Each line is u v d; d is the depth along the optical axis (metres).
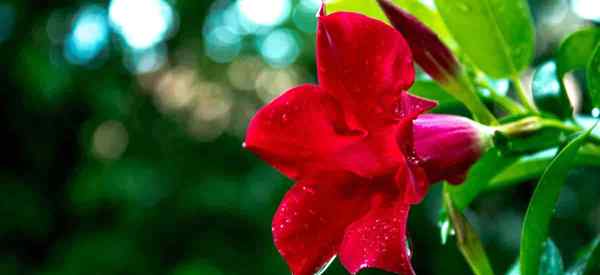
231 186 1.21
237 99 1.49
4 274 1.15
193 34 1.40
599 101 0.41
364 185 0.39
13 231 1.17
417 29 0.41
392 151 0.38
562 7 1.09
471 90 0.42
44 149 1.23
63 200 1.22
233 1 1.40
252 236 1.22
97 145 1.33
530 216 0.40
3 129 1.22
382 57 0.37
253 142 0.38
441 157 0.39
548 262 0.43
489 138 0.40
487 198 1.08
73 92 1.18
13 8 1.15
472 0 0.44
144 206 1.17
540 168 0.47
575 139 0.39
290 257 0.39
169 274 1.16
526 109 0.44
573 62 0.43
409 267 0.37
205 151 1.36
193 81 1.47
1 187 1.17
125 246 1.15
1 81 1.18
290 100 0.38
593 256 0.43
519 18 0.45
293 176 0.39
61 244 1.17
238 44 1.46
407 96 0.37
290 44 1.45
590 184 1.04
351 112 0.38
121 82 1.28
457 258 1.15
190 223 1.21
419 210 1.15
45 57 1.09
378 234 0.38
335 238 0.39
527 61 0.45
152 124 1.36
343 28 0.37
